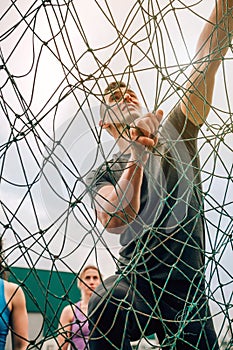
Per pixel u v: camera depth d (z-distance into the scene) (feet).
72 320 6.59
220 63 5.04
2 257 4.08
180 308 4.76
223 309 4.35
